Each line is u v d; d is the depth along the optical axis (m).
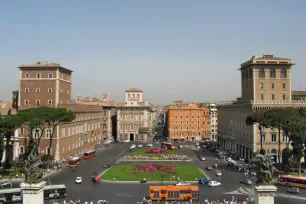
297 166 115.25
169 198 79.94
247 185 95.00
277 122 111.56
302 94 180.25
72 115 123.94
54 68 152.75
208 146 196.75
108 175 107.94
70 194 84.31
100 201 75.00
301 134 102.56
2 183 90.88
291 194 85.12
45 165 122.44
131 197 81.81
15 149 128.75
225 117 184.12
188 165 130.00
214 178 104.62
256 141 130.62
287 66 145.00
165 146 183.12
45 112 112.88
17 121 106.06
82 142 166.88
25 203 46.25
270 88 144.50
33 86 154.38
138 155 153.12
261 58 145.12
